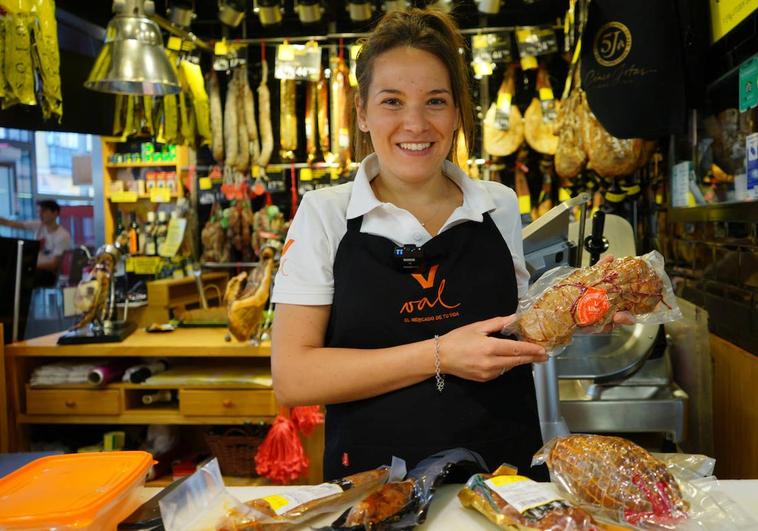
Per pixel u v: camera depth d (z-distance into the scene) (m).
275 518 0.90
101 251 3.10
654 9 2.38
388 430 1.23
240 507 0.90
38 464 1.04
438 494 1.05
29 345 2.93
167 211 5.08
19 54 2.59
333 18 4.36
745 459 2.04
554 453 0.99
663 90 2.40
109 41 2.99
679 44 2.39
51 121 3.89
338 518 0.93
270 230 4.36
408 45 1.20
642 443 2.23
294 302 1.28
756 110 2.01
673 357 2.21
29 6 2.61
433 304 1.27
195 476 0.95
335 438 1.29
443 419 1.23
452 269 1.29
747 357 2.01
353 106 1.49
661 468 0.92
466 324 1.27
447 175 1.44
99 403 2.87
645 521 0.87
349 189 1.37
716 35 2.34
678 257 2.86
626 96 2.44
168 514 0.88
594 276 1.15
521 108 4.42
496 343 1.11
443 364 1.14
